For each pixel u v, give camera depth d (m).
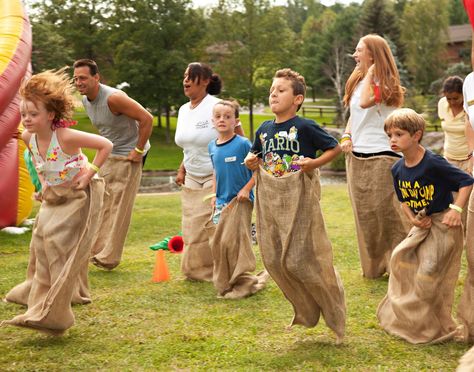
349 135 5.90
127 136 6.44
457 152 7.30
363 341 4.22
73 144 4.30
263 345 4.19
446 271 4.23
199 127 6.09
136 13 41.50
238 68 39.91
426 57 56.69
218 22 40.19
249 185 5.47
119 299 5.37
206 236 6.00
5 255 7.54
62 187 4.35
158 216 10.45
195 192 6.11
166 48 42.44
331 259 3.99
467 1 4.48
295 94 4.06
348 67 44.69
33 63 38.38
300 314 4.18
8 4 8.62
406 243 4.31
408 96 38.88
